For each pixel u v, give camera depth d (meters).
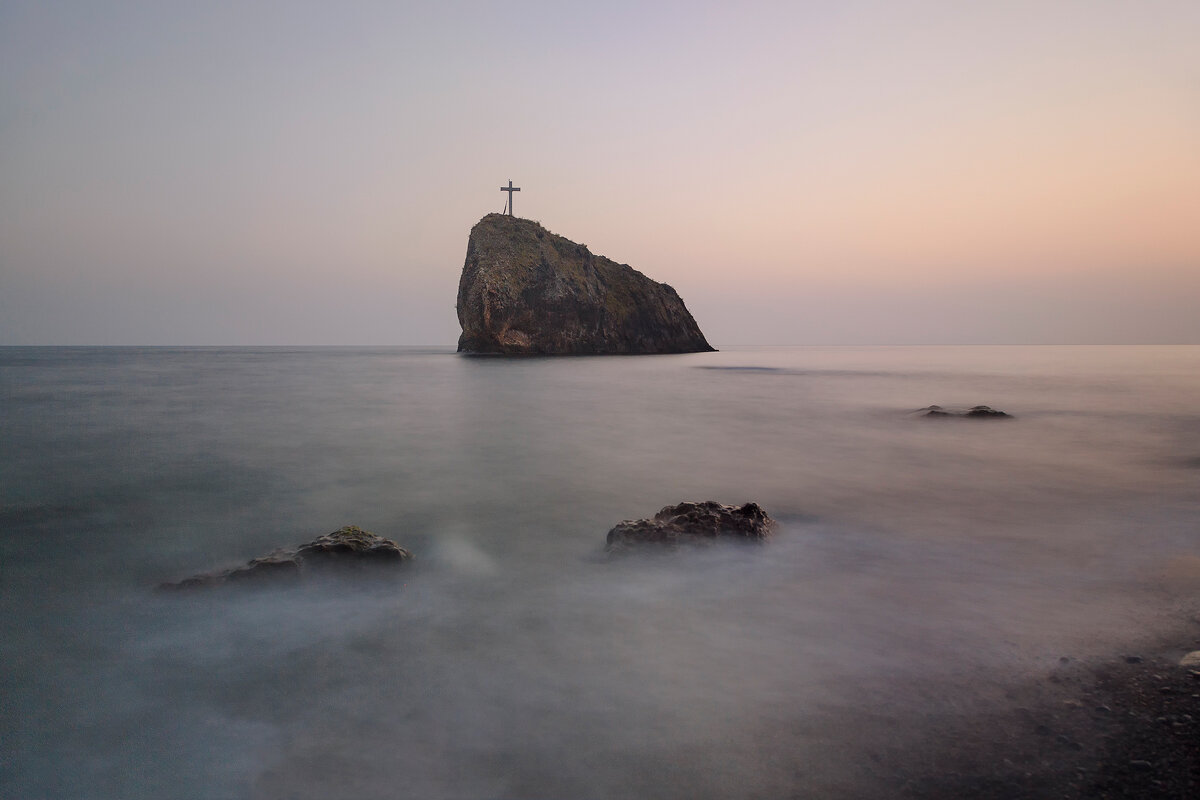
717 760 4.02
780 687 4.92
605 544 9.20
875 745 4.13
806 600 6.74
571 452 17.45
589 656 5.53
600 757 4.09
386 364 70.88
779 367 66.50
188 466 15.37
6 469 14.99
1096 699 4.60
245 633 6.11
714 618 6.31
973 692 4.77
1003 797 3.59
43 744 4.38
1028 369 62.91
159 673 5.38
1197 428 21.78
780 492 12.55
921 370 61.62
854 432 21.16
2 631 6.22
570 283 83.38
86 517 10.92
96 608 6.80
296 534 10.00
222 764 4.15
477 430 21.52
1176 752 3.91
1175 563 7.85
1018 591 6.93
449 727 4.48
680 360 78.88
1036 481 13.47
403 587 7.34
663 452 17.45
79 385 41.94
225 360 92.75
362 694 4.96
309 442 19.02
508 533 9.86
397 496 12.45
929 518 10.35
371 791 3.83
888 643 5.67
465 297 82.00
